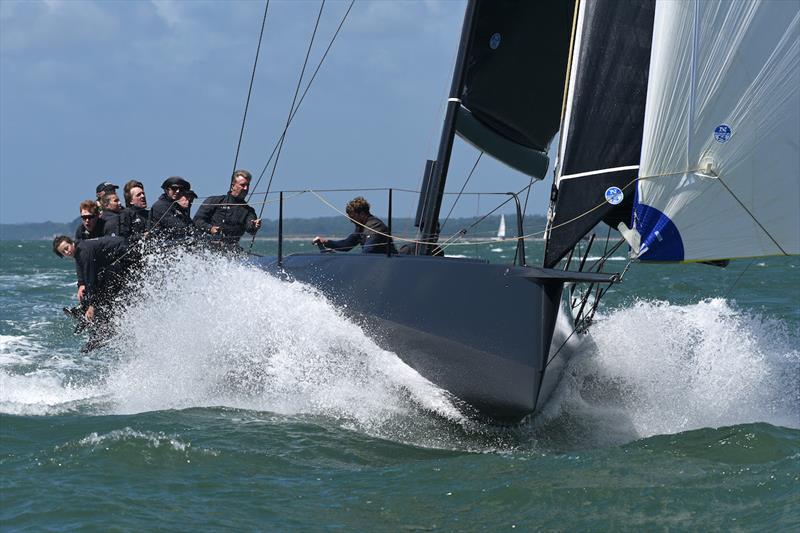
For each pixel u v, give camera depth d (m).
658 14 13.38
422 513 10.74
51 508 10.70
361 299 15.80
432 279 15.09
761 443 13.20
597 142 14.23
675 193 13.64
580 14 14.38
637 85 14.07
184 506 10.88
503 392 13.83
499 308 14.14
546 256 14.55
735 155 13.40
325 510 10.84
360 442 13.84
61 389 17.81
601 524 10.32
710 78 13.30
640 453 12.94
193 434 13.90
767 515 10.38
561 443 14.35
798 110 13.20
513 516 10.62
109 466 12.19
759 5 13.02
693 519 10.38
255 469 12.35
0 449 13.12
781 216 13.45
